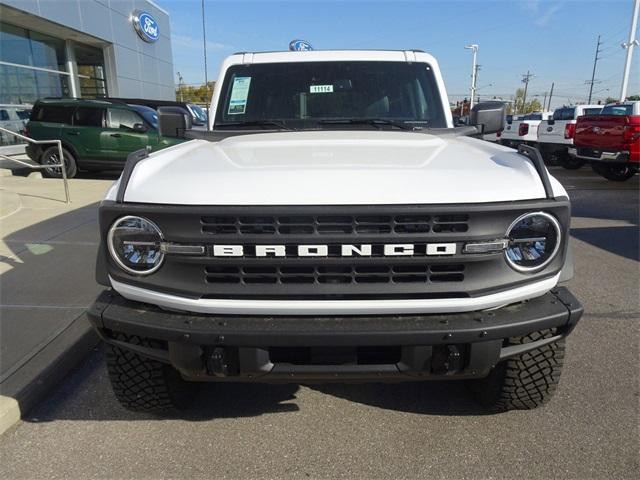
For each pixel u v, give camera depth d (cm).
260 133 329
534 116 1919
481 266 204
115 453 258
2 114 1480
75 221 707
